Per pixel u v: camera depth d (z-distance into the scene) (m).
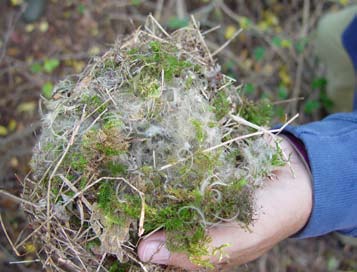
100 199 0.22
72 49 0.48
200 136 0.22
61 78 0.47
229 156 0.23
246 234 0.23
